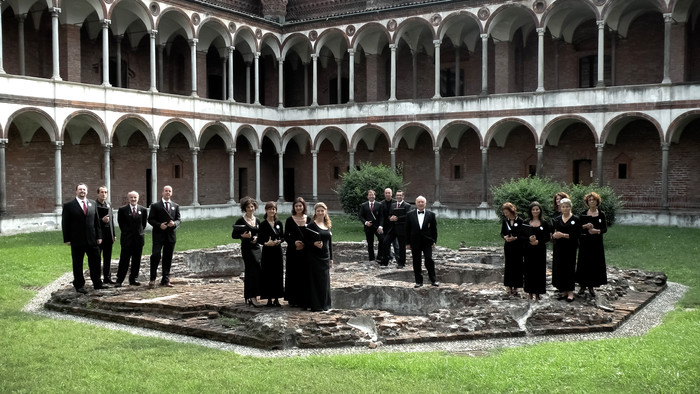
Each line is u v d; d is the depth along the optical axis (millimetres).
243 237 11969
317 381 8102
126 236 14602
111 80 35750
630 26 34000
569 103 32531
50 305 13312
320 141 40219
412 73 41094
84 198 14039
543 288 12492
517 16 35344
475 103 35156
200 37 38000
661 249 21641
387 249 17719
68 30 30906
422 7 36250
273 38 40438
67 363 8906
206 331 10758
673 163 32500
